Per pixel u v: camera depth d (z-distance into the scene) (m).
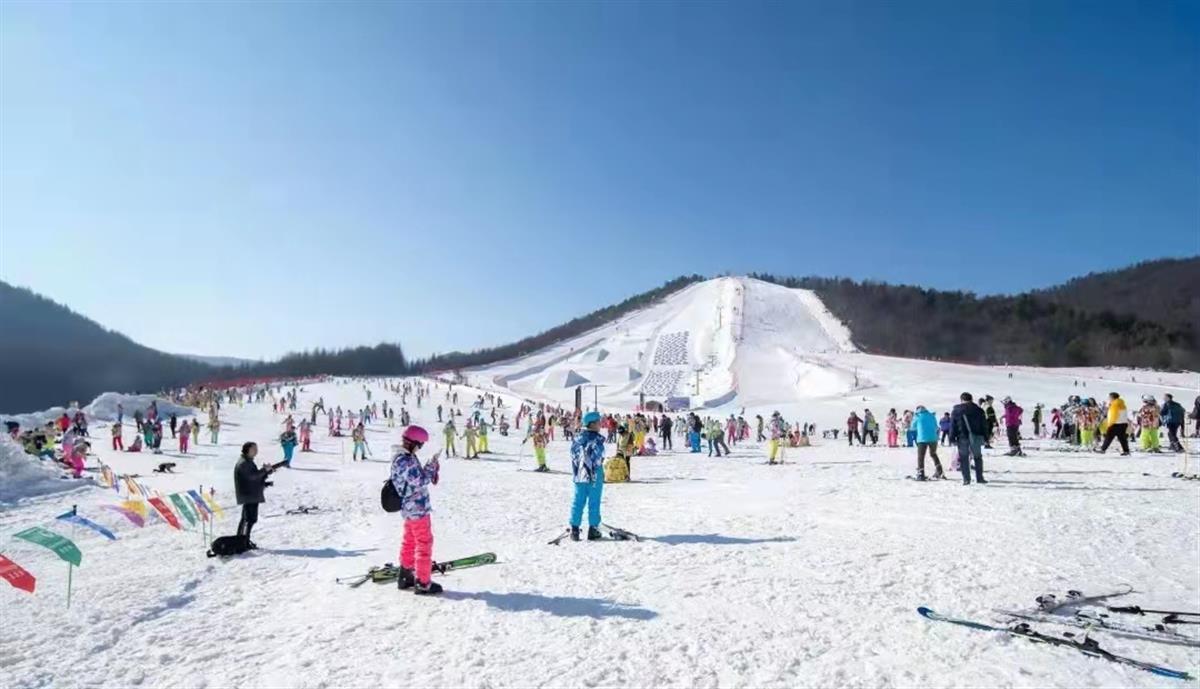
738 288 148.88
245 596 7.45
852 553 8.09
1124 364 102.75
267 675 5.11
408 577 7.32
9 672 5.30
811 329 124.81
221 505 14.69
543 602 6.64
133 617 6.65
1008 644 5.14
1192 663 4.69
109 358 174.75
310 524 12.22
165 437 37.31
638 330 142.62
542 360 135.88
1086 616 5.63
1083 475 14.59
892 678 4.64
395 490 7.23
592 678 4.80
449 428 30.55
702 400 75.81
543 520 11.84
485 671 4.99
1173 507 10.30
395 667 5.15
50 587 7.90
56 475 18.77
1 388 149.50
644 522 11.15
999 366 90.88
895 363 87.00
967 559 7.56
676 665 4.98
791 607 6.19
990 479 14.48
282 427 45.59
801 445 34.19
